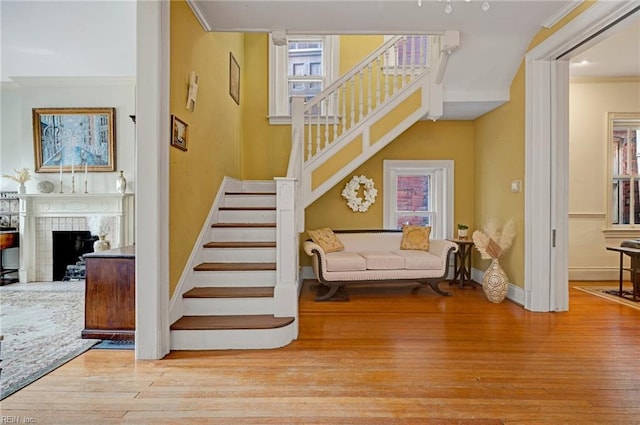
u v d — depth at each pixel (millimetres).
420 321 3686
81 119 6020
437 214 6039
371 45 5879
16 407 2090
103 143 6023
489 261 5215
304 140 5066
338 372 2537
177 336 2965
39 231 5918
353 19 3598
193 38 3516
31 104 6027
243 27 3785
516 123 4418
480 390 2289
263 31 3861
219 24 3723
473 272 5758
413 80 4723
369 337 3232
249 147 5898
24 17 4109
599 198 5762
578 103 5719
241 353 2887
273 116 5844
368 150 4711
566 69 4004
